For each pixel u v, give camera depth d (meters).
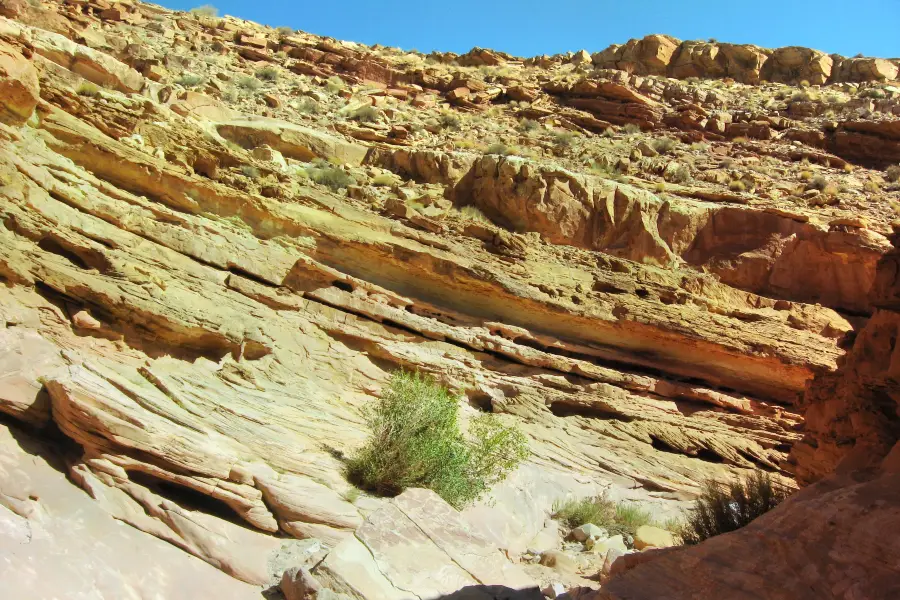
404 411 11.30
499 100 32.75
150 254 13.19
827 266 20.30
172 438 9.04
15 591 6.46
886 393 7.86
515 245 18.27
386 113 27.52
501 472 12.49
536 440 15.24
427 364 15.53
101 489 8.33
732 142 29.64
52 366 9.74
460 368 15.82
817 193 23.95
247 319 13.58
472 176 20.69
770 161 27.92
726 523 9.62
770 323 18.77
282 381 13.10
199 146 16.11
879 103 32.78
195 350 12.41
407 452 10.77
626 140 28.66
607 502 13.77
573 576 10.34
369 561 7.28
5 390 8.99
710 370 18.38
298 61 31.47
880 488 4.91
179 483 8.80
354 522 9.27
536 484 13.56
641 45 39.84
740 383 18.45
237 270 14.52
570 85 32.88
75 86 15.02
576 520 12.90
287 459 10.30
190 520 8.32
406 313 16.12
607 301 17.88
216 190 15.15
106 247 12.60
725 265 20.34
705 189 23.20
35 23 21.17
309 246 15.88
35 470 8.38
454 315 16.83
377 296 16.05
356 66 32.19
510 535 11.31
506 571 7.78
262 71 28.77
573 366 16.89
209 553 8.05
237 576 7.92
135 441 8.76
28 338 10.02
